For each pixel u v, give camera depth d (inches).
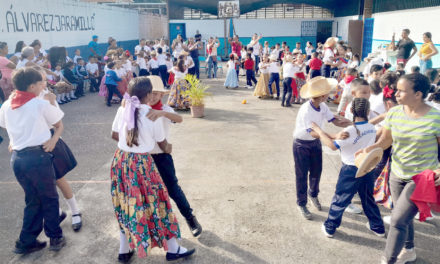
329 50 428.1
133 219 114.6
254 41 699.4
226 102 420.2
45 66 374.3
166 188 132.6
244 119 334.0
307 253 133.6
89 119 344.5
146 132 114.3
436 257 130.3
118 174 117.6
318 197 177.3
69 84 421.1
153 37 1054.4
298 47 663.1
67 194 148.6
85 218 159.3
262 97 442.0
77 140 275.4
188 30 1028.5
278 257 131.6
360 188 138.5
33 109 124.3
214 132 290.4
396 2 639.1
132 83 115.5
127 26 822.5
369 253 133.1
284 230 148.9
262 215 160.9
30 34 434.9
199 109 338.6
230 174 205.8
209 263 128.6
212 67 688.4
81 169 216.2
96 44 589.3
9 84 296.0
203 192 183.0
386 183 159.9
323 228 146.3
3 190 188.9
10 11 394.6
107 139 277.6
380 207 167.9
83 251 136.6
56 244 135.6
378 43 718.5
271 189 186.4
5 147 263.7
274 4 993.5
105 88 417.7
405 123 115.2
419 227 150.2
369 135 131.0
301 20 1033.5
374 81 176.9
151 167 118.0
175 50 645.9
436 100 150.2
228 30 1032.2
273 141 265.9
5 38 386.3
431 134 110.7
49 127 134.0
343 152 136.1
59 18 509.4
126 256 128.6
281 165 218.8
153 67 528.1
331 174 205.2
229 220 156.7
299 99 411.2
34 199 129.7
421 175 107.9
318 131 139.8
